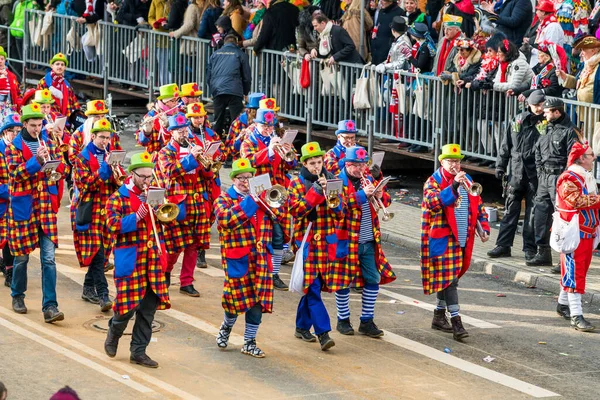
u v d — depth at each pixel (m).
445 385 23.83
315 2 48.91
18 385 22.77
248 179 24.92
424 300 30.95
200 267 33.91
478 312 29.78
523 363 25.53
